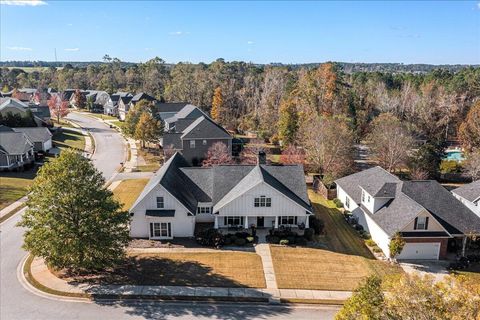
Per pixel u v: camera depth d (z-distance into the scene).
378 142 64.25
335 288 29.89
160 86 150.38
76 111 133.00
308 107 84.75
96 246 28.34
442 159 68.88
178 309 26.70
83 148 76.38
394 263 34.91
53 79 186.50
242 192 38.78
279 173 43.09
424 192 40.06
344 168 57.00
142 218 37.66
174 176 41.25
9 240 36.50
